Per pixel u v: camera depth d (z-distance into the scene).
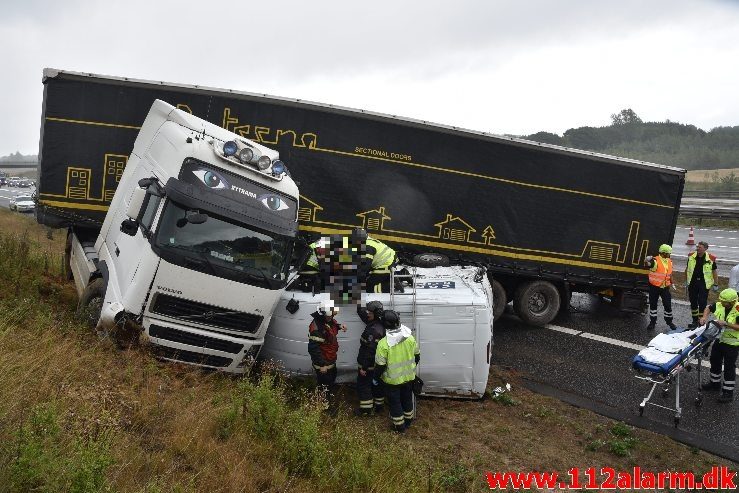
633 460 6.96
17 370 5.58
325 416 7.07
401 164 10.73
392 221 10.82
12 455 4.20
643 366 7.71
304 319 7.81
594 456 7.05
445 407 7.98
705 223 29.86
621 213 11.57
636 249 11.73
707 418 8.05
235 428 6.08
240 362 7.26
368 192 10.70
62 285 10.27
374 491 5.62
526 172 11.13
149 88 9.85
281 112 10.35
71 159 9.75
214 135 7.74
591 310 12.89
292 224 7.27
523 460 6.84
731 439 7.52
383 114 10.57
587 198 11.41
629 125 118.31
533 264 11.38
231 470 5.27
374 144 10.63
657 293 11.59
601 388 8.89
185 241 6.79
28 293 8.38
